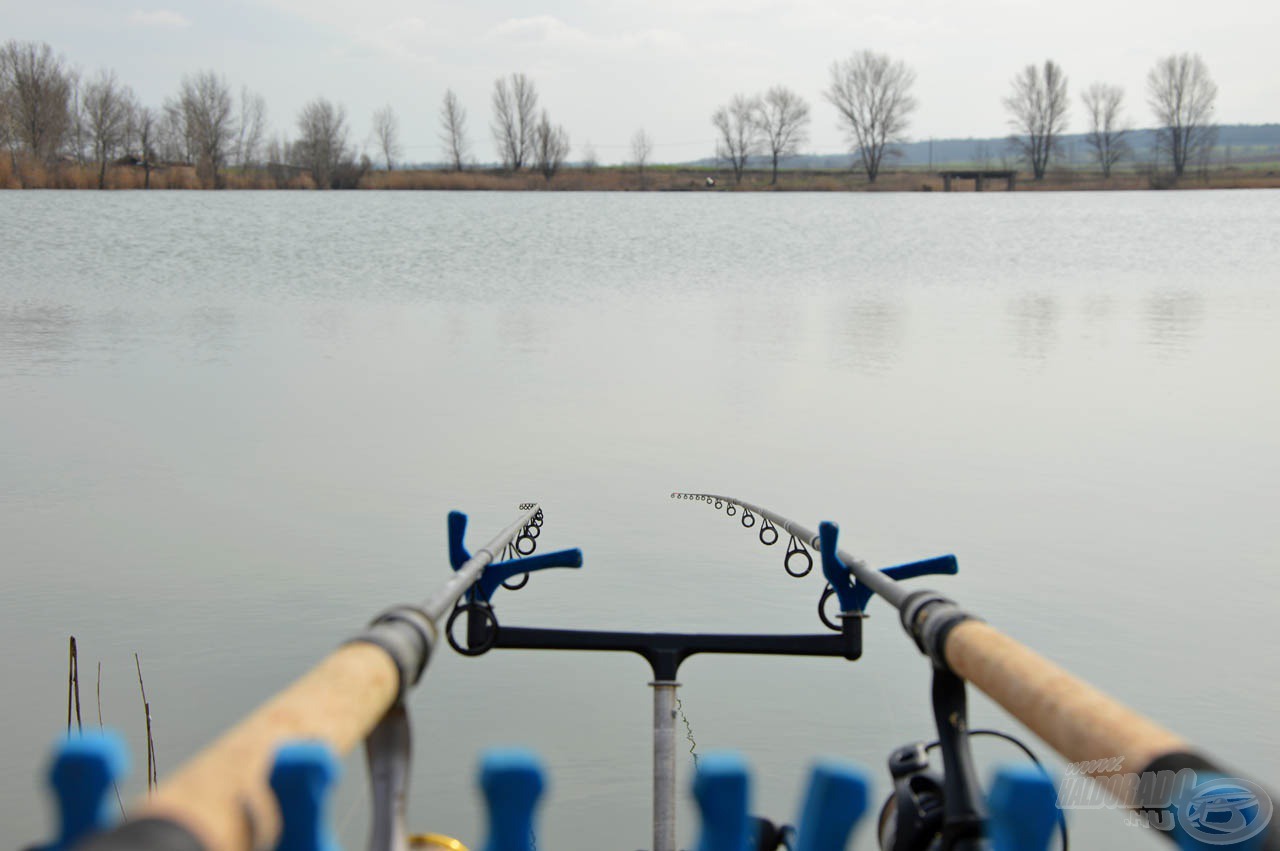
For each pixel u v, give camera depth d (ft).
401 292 88.38
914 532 29.19
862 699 19.40
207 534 27.96
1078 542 28.14
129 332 63.87
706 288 94.32
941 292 91.86
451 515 9.08
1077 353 58.80
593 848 15.39
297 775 2.56
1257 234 159.12
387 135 352.28
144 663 20.74
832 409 44.42
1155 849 14.05
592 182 322.14
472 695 19.38
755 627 22.39
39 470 33.86
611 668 20.38
